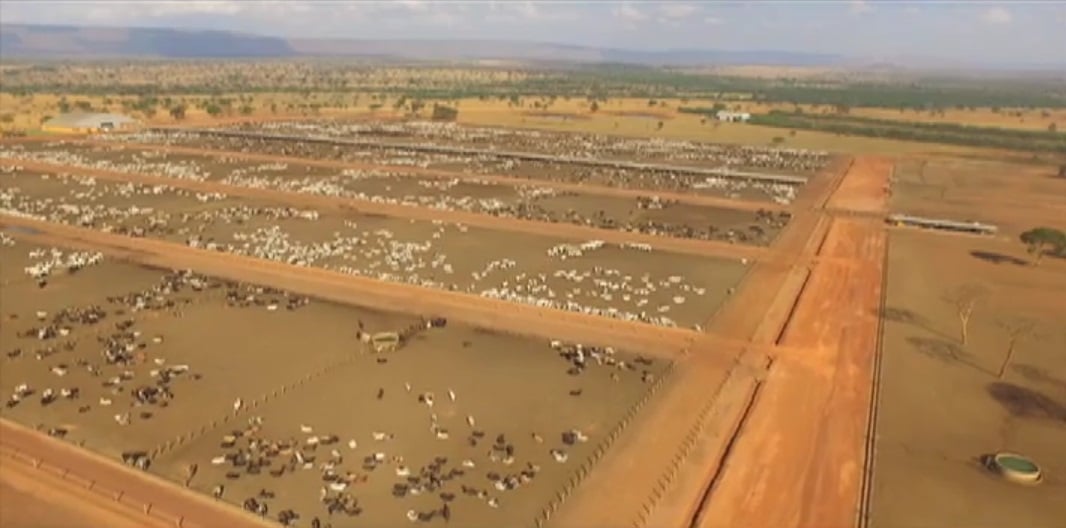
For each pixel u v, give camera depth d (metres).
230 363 76.12
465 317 89.56
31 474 57.22
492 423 64.50
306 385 71.50
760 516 52.06
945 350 81.12
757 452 60.28
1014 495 54.72
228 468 57.47
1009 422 65.44
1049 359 78.81
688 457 59.53
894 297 98.69
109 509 52.88
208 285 100.25
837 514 52.31
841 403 68.69
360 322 87.69
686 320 89.19
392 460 58.62
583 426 64.19
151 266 108.56
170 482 55.66
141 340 81.69
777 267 111.75
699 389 71.31
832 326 88.00
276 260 111.56
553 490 54.97
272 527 50.25
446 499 53.62
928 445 61.53
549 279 104.31
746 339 83.69
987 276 109.38
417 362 77.00
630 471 57.53
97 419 64.75
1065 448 61.19
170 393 69.44
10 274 103.56
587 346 81.19
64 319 87.19
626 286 101.50
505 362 77.19
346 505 52.59
